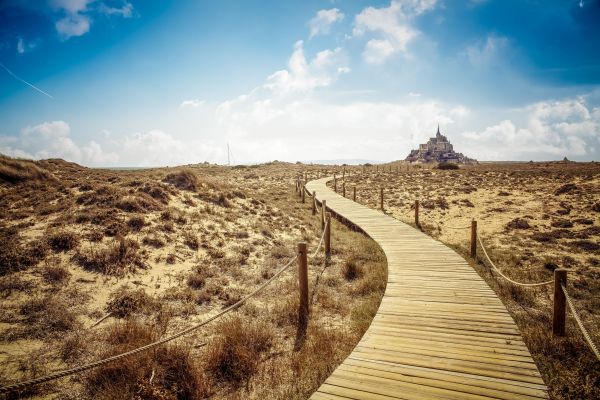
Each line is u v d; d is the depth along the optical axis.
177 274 9.36
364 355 5.44
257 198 21.55
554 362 5.51
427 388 4.54
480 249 13.62
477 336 6.04
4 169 15.24
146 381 4.63
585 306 8.24
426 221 20.80
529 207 22.20
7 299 6.92
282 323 7.13
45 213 11.71
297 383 5.05
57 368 5.19
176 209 14.00
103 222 11.10
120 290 7.93
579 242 14.16
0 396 4.54
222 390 5.07
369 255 12.35
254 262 11.16
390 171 60.22
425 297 8.00
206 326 6.95
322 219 16.62
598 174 31.53
